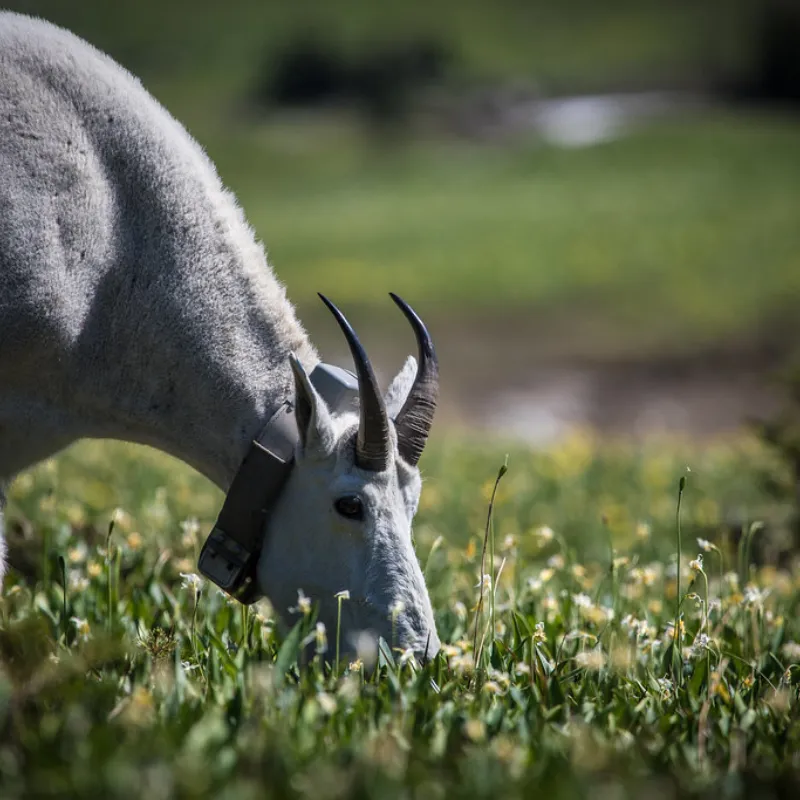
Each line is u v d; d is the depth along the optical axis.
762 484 30.52
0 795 11.51
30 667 13.73
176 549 23.61
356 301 116.31
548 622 19.03
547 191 197.50
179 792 11.50
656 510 34.56
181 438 18.89
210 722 13.10
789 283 117.12
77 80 18.19
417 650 16.91
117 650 14.47
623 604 21.36
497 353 96.38
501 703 15.16
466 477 39.66
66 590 18.05
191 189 18.61
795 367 30.50
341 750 12.84
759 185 186.12
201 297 18.44
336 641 16.80
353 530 17.09
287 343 18.95
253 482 17.77
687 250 136.12
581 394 85.69
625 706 15.25
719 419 80.19
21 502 27.12
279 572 17.55
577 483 39.66
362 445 16.94
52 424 18.77
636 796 12.29
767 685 17.25
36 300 17.70
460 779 12.58
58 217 17.80
